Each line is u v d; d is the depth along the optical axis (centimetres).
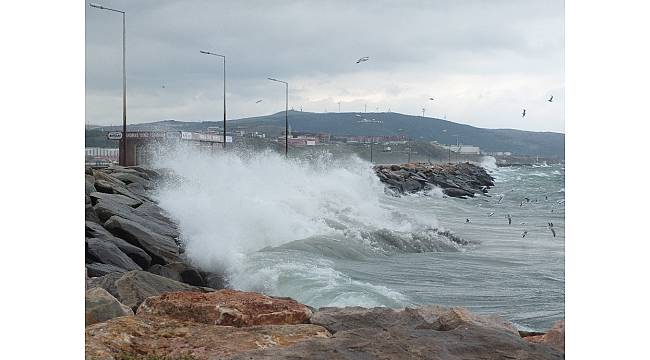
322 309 700
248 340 589
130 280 829
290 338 600
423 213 2972
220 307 651
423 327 648
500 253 1750
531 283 1319
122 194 1938
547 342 636
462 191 5094
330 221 1977
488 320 679
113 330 589
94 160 3788
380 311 684
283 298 709
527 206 3747
